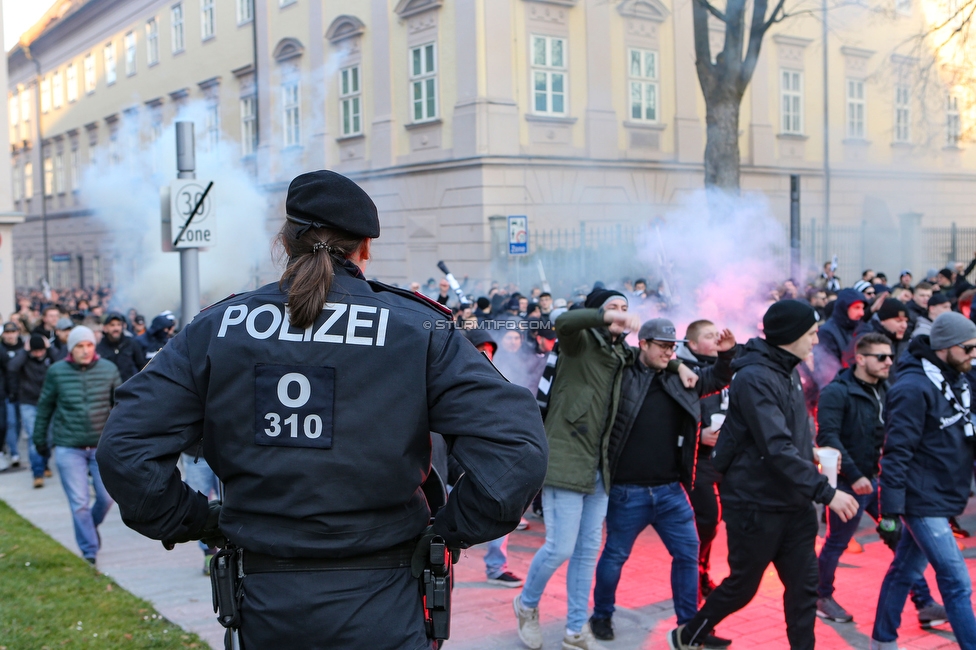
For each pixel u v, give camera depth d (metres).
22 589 4.71
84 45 29.69
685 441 4.04
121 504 1.70
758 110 20.33
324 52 18.80
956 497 3.63
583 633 3.92
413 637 1.72
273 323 1.75
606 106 17.34
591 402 3.87
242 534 1.72
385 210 17.94
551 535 3.90
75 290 28.38
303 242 1.82
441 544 1.75
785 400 3.41
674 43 18.30
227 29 21.45
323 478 1.68
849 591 4.85
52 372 5.49
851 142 21.94
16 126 37.22
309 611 1.68
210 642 4.03
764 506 3.41
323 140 19.05
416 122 16.92
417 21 16.78
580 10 16.97
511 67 16.11
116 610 4.40
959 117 21.55
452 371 1.73
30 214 36.19
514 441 1.67
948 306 6.95
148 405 1.73
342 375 1.70
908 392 3.62
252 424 1.71
